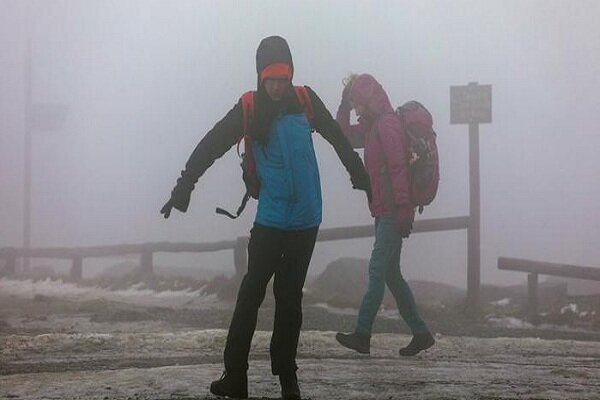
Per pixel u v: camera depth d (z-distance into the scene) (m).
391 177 13.61
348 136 14.52
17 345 13.35
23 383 10.09
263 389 9.91
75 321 18.25
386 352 14.29
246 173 8.86
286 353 9.03
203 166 8.62
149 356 12.66
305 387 10.12
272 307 22.25
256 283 8.86
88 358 12.41
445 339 16.02
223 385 9.01
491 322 21.59
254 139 8.69
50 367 11.48
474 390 10.14
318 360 12.80
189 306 23.23
